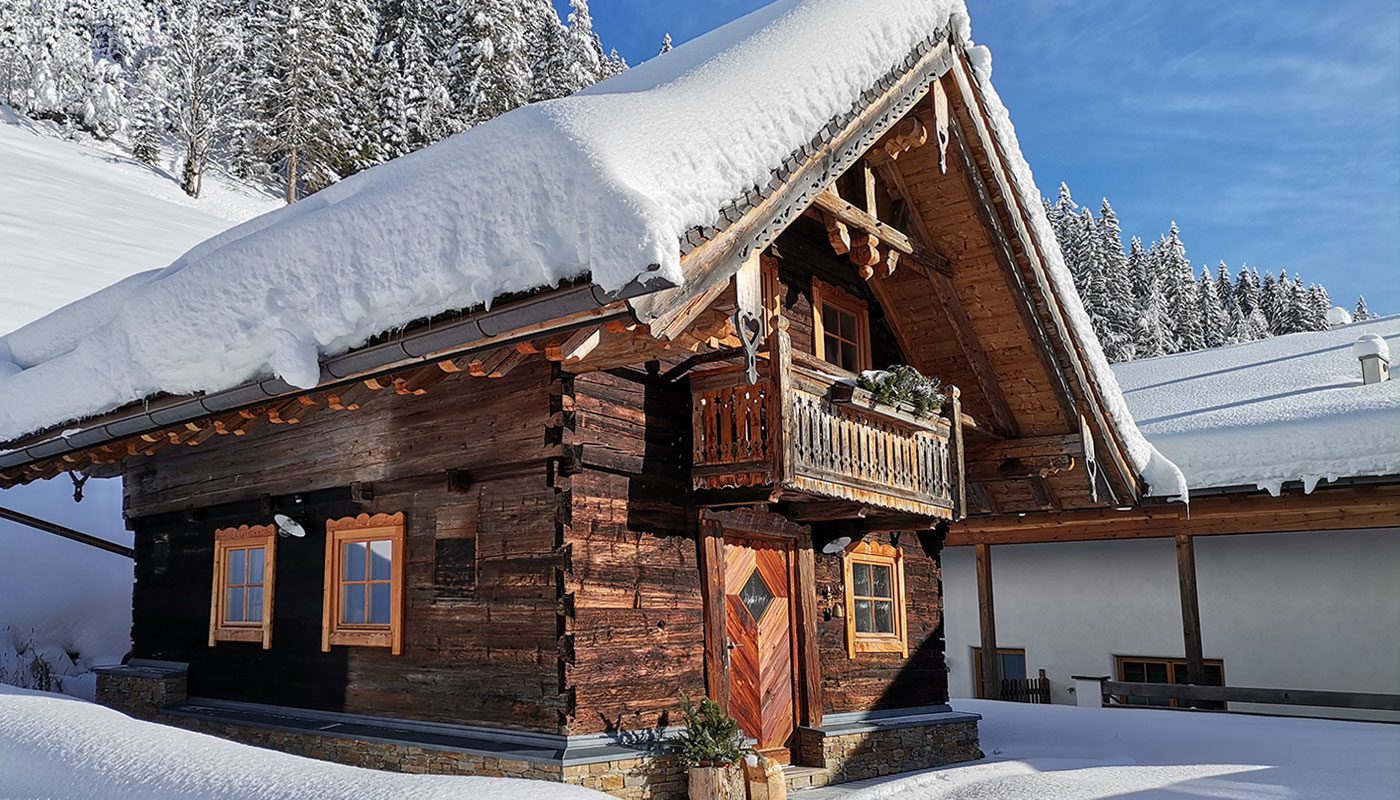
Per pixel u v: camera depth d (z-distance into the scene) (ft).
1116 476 39.65
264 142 166.81
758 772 23.47
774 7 26.81
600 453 24.03
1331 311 74.49
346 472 28.37
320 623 28.76
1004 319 34.40
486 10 164.76
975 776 30.50
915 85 27.04
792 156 20.90
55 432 29.48
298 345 20.90
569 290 16.58
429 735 24.76
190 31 178.50
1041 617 53.11
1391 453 40.73
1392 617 43.34
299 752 27.78
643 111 18.35
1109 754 34.42
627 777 22.77
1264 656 46.24
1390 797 26.25
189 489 34.12
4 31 188.96
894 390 28.45
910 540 36.58
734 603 27.71
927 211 32.68
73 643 44.45
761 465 25.07
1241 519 45.93
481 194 17.93
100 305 32.24
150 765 16.62
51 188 119.85
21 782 17.52
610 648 23.59
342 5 164.25
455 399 25.80
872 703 32.63
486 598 24.53
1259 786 27.81
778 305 30.50
